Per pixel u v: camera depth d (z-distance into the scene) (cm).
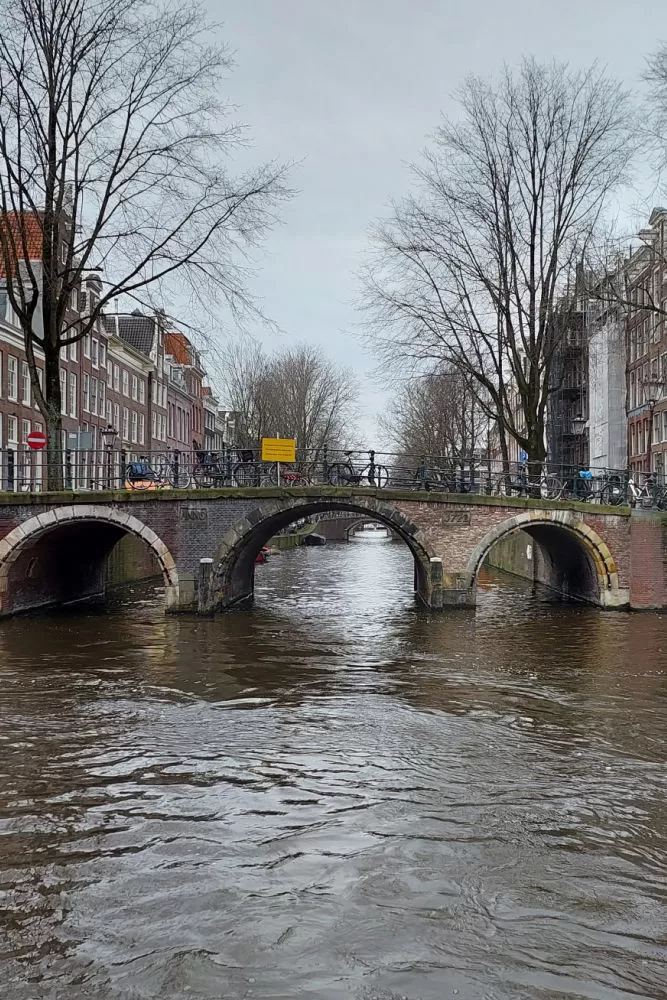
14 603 2098
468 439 4931
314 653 1680
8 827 812
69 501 2042
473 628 2002
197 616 2122
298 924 639
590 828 814
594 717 1205
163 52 2016
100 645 1742
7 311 2994
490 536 2227
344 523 7719
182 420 5672
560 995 556
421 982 568
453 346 2581
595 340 4362
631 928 638
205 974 575
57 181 2086
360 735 1114
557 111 2427
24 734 1112
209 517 2122
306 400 5566
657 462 3806
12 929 632
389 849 766
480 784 930
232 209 2055
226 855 754
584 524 2244
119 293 2083
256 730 1136
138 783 932
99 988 561
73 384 3519
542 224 2514
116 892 688
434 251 2522
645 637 1864
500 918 650
